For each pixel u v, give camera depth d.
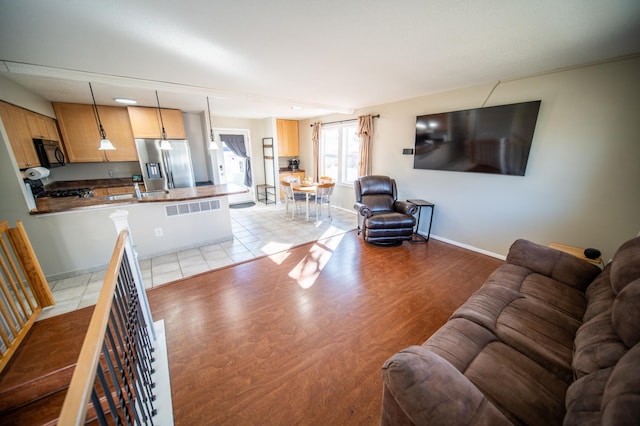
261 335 1.96
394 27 1.63
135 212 3.18
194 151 5.62
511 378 1.09
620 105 2.23
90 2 1.29
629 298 1.01
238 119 6.26
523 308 1.53
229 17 1.48
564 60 2.25
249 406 1.42
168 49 1.92
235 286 2.65
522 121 2.79
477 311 1.52
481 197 3.33
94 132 4.25
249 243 3.86
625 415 0.61
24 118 3.00
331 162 6.05
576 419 0.78
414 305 2.33
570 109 2.49
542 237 2.88
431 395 0.85
